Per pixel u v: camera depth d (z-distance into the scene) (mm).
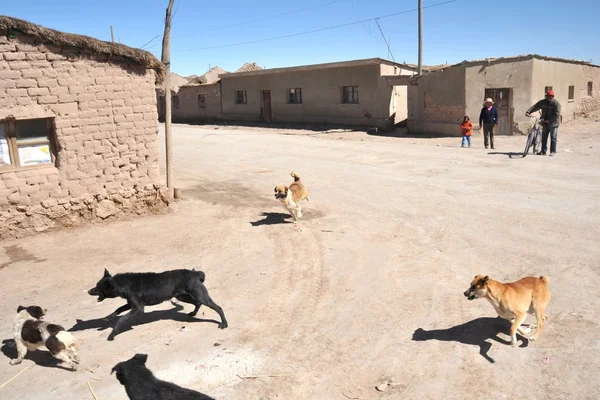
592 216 10359
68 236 10539
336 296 7312
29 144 10383
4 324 6723
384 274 8023
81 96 10672
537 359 5379
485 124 20234
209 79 49750
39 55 10008
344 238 10016
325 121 33531
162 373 5438
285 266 8633
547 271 7742
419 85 26984
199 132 33031
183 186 15664
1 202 10062
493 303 5492
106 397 5039
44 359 5828
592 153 18031
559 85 27484
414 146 22156
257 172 17609
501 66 24047
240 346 5992
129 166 11664
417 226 10484
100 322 6746
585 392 4797
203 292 6383
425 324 6312
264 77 37344
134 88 11422
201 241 10195
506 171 15438
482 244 9148
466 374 5203
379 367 5430
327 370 5426
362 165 17844
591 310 6398
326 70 32625
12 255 9469
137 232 10836
